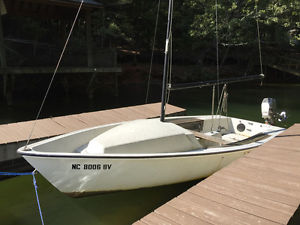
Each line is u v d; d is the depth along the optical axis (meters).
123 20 18.41
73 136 4.92
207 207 3.07
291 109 12.02
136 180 4.38
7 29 17.00
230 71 23.45
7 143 5.34
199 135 5.38
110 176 4.21
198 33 17.50
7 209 4.29
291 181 3.57
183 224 2.79
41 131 6.13
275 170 3.91
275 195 3.25
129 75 20.09
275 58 22.61
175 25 19.03
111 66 13.75
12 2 12.58
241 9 17.50
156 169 4.39
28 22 17.09
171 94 16.56
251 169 3.97
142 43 21.41
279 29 21.66
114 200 4.56
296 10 16.58
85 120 7.14
